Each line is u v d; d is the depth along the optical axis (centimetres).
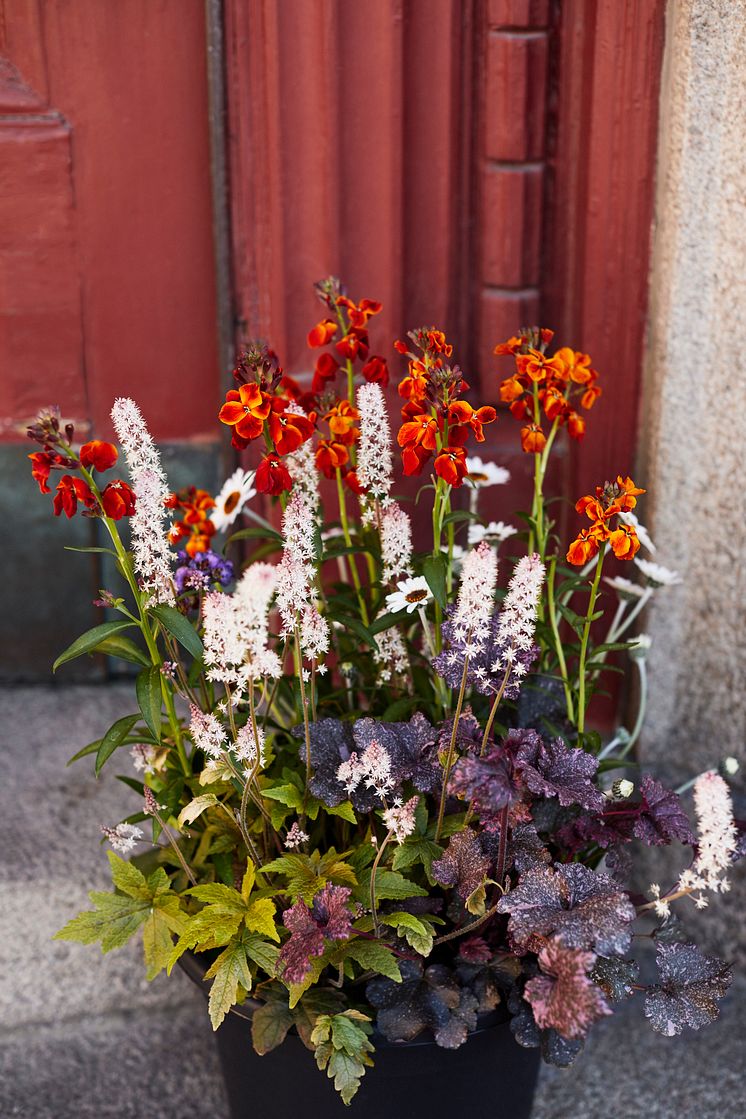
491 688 154
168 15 217
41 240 230
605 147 196
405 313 216
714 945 216
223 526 178
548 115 204
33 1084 195
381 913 153
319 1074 158
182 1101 193
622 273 201
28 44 218
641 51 189
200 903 166
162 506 155
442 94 203
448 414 154
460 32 199
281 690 185
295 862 152
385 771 144
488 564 140
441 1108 162
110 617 255
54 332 237
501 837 147
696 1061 201
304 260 214
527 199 207
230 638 138
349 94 202
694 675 211
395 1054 154
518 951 147
